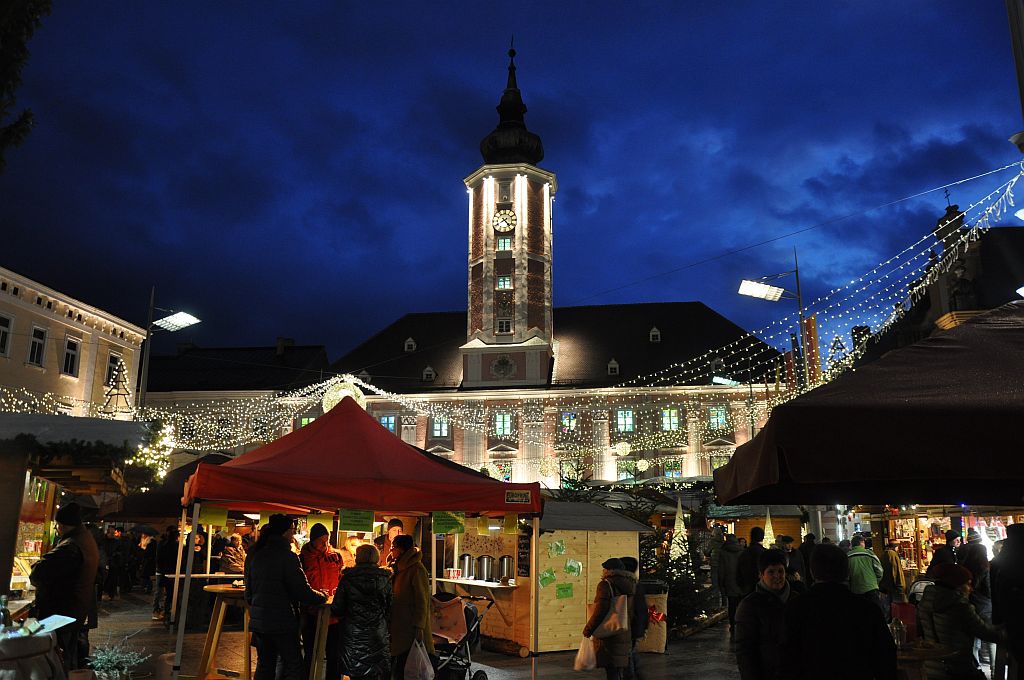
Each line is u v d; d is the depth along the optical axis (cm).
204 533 1845
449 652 998
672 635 1686
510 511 1045
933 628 760
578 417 5491
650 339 5950
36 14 870
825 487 662
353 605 860
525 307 5762
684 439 5309
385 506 985
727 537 1648
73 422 892
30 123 862
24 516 1166
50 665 483
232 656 1370
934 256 3581
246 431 5678
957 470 336
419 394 5644
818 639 500
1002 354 401
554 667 1313
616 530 1551
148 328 2850
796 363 2791
